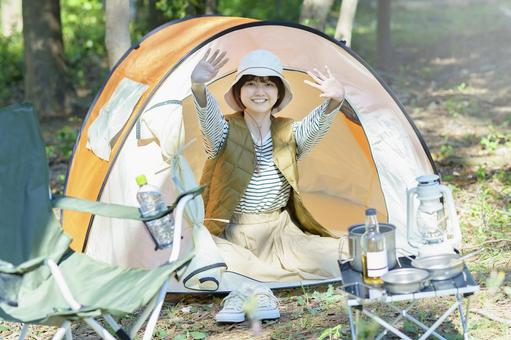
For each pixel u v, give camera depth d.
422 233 3.67
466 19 19.59
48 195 3.88
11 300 3.54
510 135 8.59
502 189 6.61
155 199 3.80
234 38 5.30
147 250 4.96
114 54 7.46
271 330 4.20
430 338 3.90
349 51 5.39
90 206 3.76
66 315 3.19
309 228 5.18
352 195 6.08
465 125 9.50
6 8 18.84
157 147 5.06
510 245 5.29
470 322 4.09
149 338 3.35
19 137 4.06
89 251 5.08
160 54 5.49
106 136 5.27
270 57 4.79
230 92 4.97
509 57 14.11
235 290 4.46
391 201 5.42
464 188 6.84
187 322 4.43
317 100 6.26
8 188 3.95
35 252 3.75
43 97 11.80
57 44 11.91
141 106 5.00
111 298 3.38
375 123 5.50
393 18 20.45
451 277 3.38
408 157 5.45
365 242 3.39
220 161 4.90
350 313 3.41
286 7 18.05
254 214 4.99
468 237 5.52
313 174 6.34
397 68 14.09
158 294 3.40
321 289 4.77
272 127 4.97
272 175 4.93
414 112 10.43
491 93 11.30
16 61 14.73
